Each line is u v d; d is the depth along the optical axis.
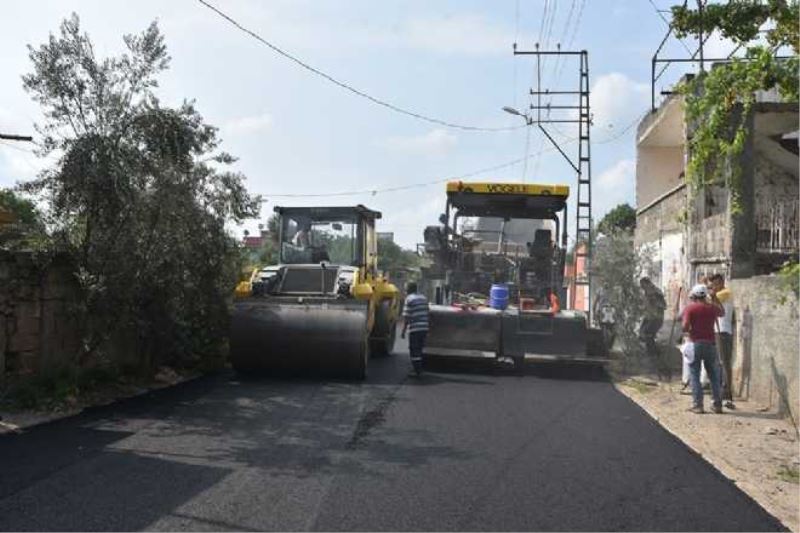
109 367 11.88
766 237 14.46
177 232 11.72
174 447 8.16
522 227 16.78
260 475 7.16
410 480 7.11
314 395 11.70
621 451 8.54
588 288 16.69
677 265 19.08
